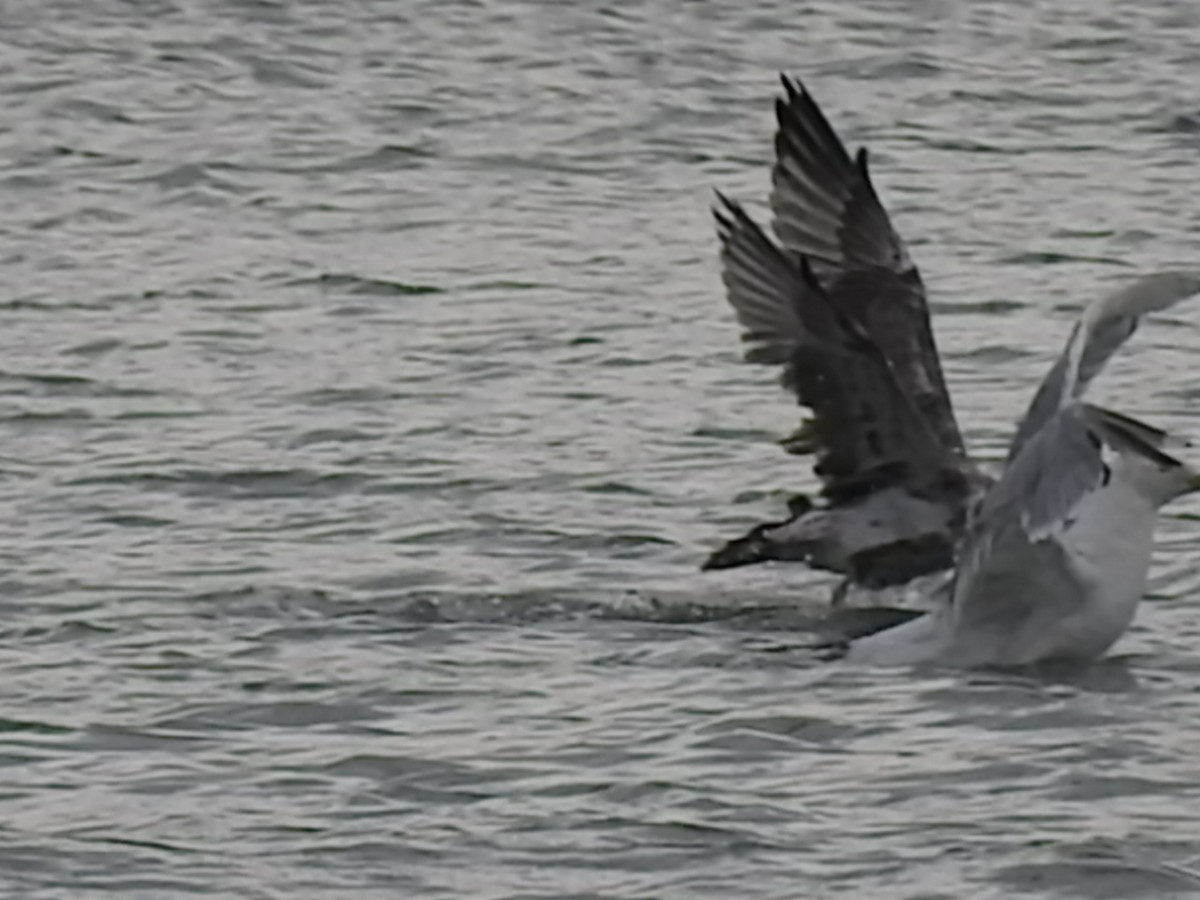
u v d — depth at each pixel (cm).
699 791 1373
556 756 1420
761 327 1577
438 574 1716
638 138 2673
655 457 1938
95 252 2397
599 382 2097
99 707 1490
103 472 1902
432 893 1270
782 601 1669
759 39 2919
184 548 1762
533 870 1292
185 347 2175
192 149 2622
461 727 1460
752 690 1511
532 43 2891
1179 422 1997
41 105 2716
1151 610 1653
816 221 1678
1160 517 1788
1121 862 1295
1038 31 2958
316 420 2008
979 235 2420
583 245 2412
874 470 1597
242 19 2930
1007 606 1545
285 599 1666
